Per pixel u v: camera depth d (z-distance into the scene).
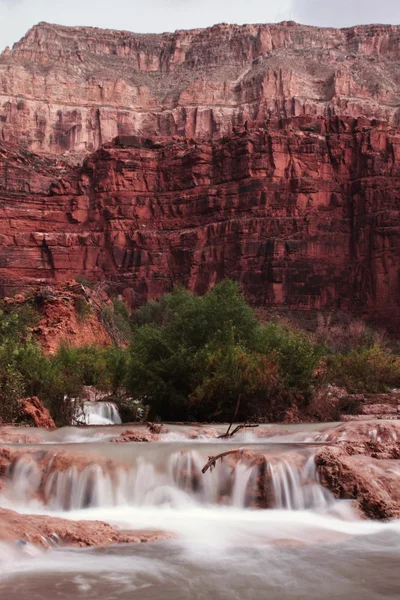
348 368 33.91
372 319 80.25
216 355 25.42
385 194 84.00
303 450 14.40
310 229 83.19
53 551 10.23
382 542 11.12
